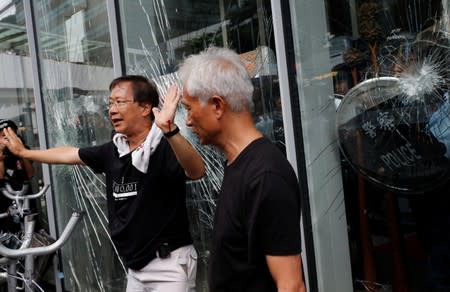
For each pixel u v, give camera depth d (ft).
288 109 5.98
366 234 5.84
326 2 5.84
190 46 7.59
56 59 10.50
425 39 5.25
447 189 5.27
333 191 5.95
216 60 3.49
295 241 3.23
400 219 5.60
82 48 9.69
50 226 10.87
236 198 3.36
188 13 7.57
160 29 8.02
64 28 10.12
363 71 5.69
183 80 3.63
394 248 5.66
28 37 11.07
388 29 5.50
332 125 5.94
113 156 5.90
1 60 12.27
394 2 5.43
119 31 8.64
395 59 5.47
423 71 5.29
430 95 5.26
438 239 5.38
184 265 5.56
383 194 5.69
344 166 5.92
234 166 3.49
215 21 7.18
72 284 10.50
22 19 11.37
